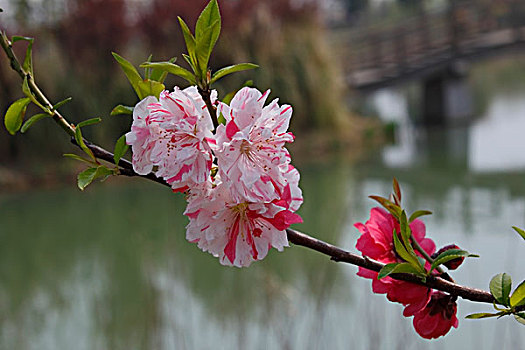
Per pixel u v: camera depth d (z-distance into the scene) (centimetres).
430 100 1507
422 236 96
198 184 77
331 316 395
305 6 1307
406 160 1032
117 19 1081
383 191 810
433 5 2423
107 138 1043
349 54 1653
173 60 81
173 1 1130
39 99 84
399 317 386
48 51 1065
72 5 1088
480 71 2689
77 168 972
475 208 693
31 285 551
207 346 373
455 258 88
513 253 510
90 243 665
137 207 796
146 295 461
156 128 76
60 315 473
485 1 1688
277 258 545
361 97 1500
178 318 420
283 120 77
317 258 536
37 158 993
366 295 436
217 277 512
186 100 76
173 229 676
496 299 83
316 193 816
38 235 704
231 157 74
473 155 1048
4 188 927
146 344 388
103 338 416
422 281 83
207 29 76
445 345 350
